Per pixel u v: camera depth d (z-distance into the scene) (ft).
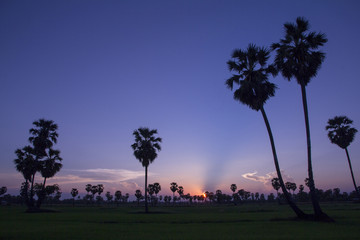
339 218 85.15
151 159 161.58
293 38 90.58
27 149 171.32
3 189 408.46
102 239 48.73
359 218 84.38
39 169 170.19
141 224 78.23
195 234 54.85
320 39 87.86
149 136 167.22
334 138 167.84
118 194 465.47
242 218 96.43
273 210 159.22
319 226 66.28
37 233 57.00
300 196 411.75
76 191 385.29
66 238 50.03
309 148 85.05
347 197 389.39
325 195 401.08
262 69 97.60
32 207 164.35
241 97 94.38
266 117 93.76
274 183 411.95
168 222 84.28
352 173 161.58
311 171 84.28
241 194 499.10
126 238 49.75
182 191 467.11
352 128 165.17
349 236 49.62
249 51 97.14
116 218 101.96
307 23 89.51
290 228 63.05
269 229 61.82
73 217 108.27
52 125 181.47
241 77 98.89
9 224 77.82
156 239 48.37
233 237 50.21
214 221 85.81
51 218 102.78
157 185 390.21
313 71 88.89
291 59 87.30
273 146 91.91
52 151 178.19
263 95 94.07
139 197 424.05
